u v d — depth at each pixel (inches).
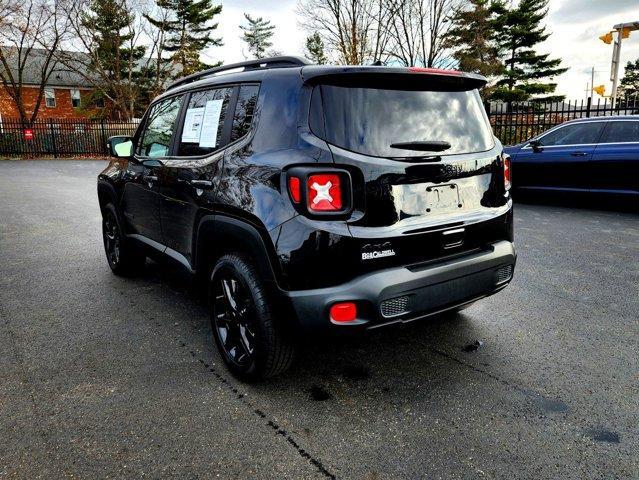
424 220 99.6
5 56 1334.9
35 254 233.0
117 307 161.9
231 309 113.1
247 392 107.8
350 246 91.0
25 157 967.6
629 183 305.0
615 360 120.2
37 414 100.0
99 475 81.8
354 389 108.5
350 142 94.0
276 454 86.9
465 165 107.0
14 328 144.8
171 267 147.6
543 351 125.6
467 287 105.3
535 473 81.0
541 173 341.7
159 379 114.0
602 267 198.5
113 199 184.9
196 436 92.3
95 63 1424.7
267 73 109.9
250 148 106.3
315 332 93.6
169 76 1660.9
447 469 82.4
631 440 89.1
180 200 132.3
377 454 86.5
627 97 523.2
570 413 97.9
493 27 1535.4
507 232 117.6
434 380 112.0
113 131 1018.7
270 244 96.0
